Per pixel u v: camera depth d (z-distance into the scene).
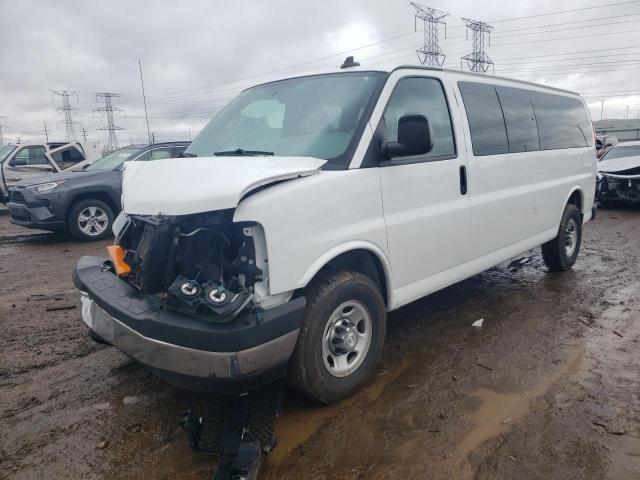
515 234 5.20
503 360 4.09
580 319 4.96
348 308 3.46
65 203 9.63
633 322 4.86
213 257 2.97
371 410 3.39
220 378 2.72
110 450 3.07
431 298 5.71
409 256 3.84
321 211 3.13
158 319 2.82
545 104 5.86
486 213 4.63
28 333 4.91
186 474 2.85
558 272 6.71
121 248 3.48
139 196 3.12
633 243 8.66
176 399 3.61
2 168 14.18
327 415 3.35
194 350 2.72
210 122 4.57
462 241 4.38
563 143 6.14
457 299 5.66
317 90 3.96
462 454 2.92
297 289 3.16
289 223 2.95
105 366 4.17
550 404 3.41
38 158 14.77
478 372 3.89
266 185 2.94
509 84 5.26
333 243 3.21
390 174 3.62
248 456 2.71
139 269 3.24
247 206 2.80
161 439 3.16
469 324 4.89
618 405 3.38
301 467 2.86
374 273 3.70
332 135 3.56
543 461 2.84
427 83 4.14
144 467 2.91
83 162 14.66
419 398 3.53
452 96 4.36
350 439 3.09
